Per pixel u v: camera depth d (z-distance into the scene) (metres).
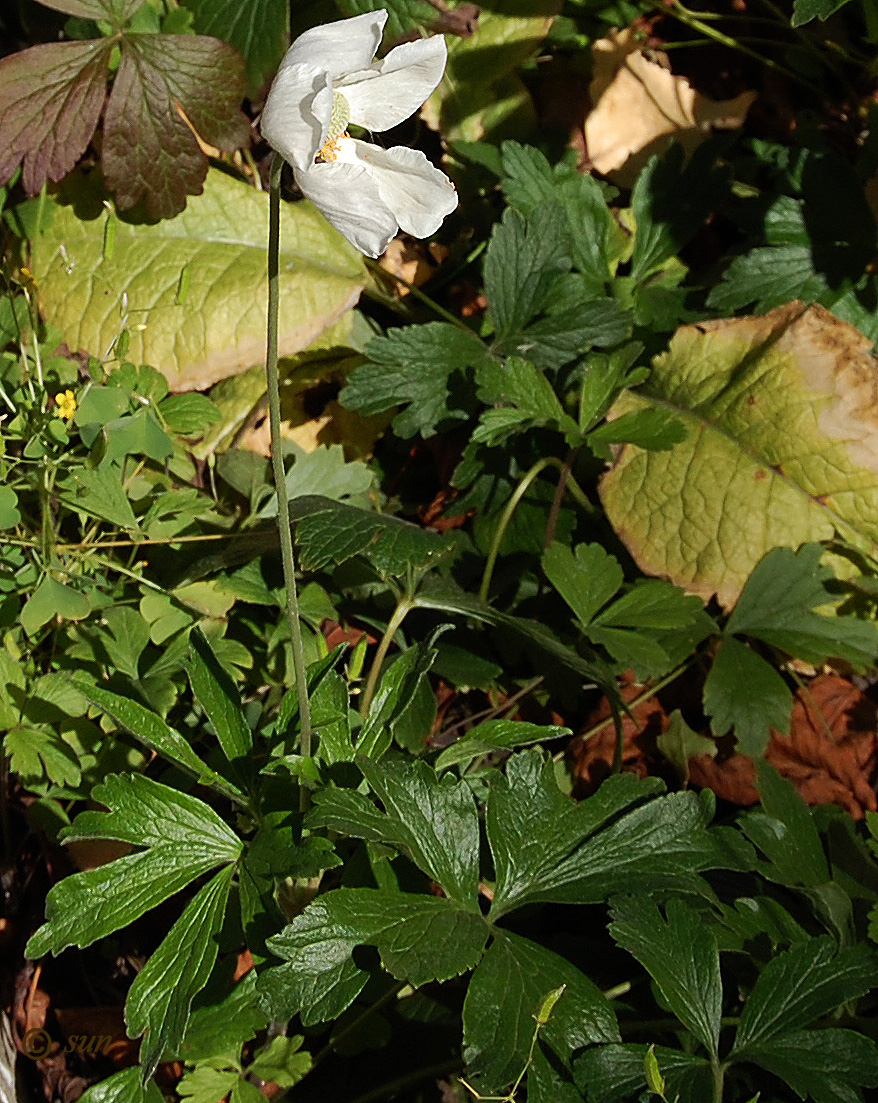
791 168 0.78
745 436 0.73
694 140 0.83
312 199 0.59
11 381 0.71
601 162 0.82
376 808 0.61
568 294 0.74
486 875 0.67
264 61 0.72
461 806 0.62
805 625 0.71
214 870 0.68
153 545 0.71
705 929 0.62
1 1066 0.65
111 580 0.71
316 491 0.73
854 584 0.73
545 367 0.73
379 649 0.68
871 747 0.72
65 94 0.70
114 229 0.72
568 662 0.67
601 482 0.74
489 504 0.74
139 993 0.60
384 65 0.60
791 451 0.73
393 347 0.73
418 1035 0.65
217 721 0.63
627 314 0.73
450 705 0.73
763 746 0.70
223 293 0.74
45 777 0.67
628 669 0.73
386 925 0.61
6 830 0.68
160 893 0.61
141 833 0.62
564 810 0.63
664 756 0.72
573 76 0.83
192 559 0.71
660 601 0.70
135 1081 0.63
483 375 0.70
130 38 0.71
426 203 0.60
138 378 0.71
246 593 0.69
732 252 0.78
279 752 0.63
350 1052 0.64
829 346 0.73
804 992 0.61
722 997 0.63
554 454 0.74
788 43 0.83
